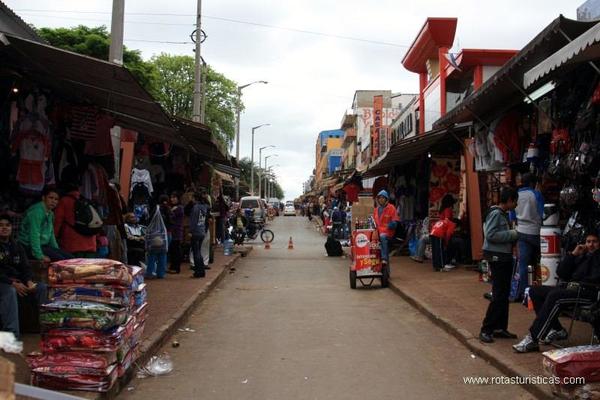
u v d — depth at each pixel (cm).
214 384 608
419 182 1903
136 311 625
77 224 835
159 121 997
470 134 1334
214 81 5650
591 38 525
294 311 1043
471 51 1916
